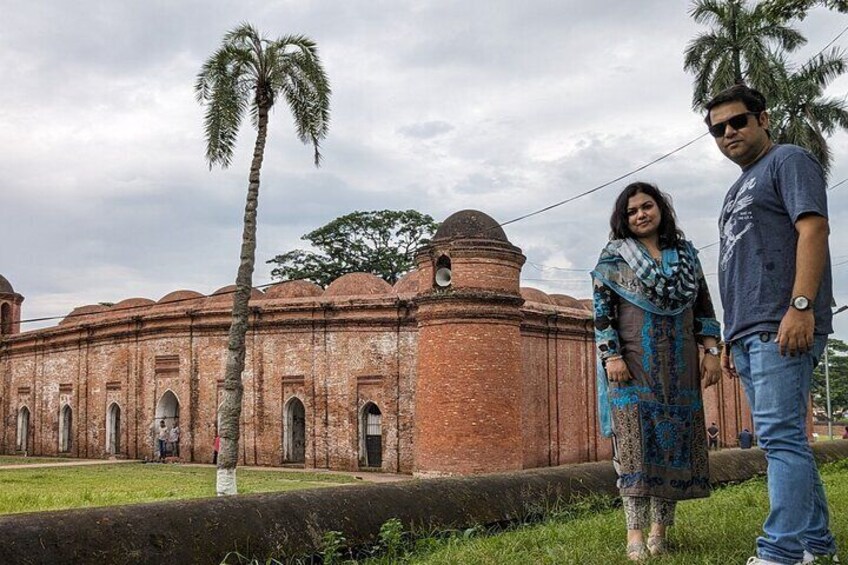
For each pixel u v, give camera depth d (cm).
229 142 1694
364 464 2372
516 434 1970
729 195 382
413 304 2334
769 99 2197
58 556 311
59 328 3209
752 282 357
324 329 2466
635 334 433
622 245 439
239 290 1611
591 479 644
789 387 341
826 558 353
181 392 2714
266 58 1697
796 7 1048
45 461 2830
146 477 2014
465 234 2002
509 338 1995
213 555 359
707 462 439
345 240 5028
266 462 2508
